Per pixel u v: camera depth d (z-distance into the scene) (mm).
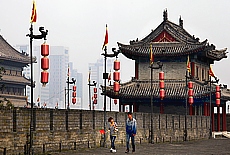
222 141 80625
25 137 40719
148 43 105812
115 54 57875
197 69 107062
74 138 49625
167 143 70312
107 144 56781
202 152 50438
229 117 128375
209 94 98750
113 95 100125
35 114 42562
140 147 57625
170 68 105062
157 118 72188
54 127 45844
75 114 50031
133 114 63938
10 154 38312
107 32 57219
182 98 100750
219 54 115125
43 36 40031
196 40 105562
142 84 105250
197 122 90812
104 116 56312
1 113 37250
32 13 39875
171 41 105500
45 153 43750
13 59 151250
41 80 42812
